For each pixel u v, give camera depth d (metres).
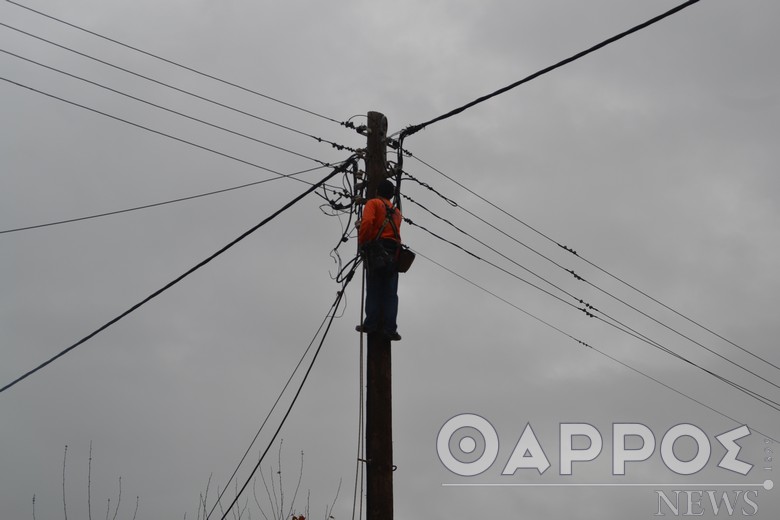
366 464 11.53
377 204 11.91
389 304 11.91
